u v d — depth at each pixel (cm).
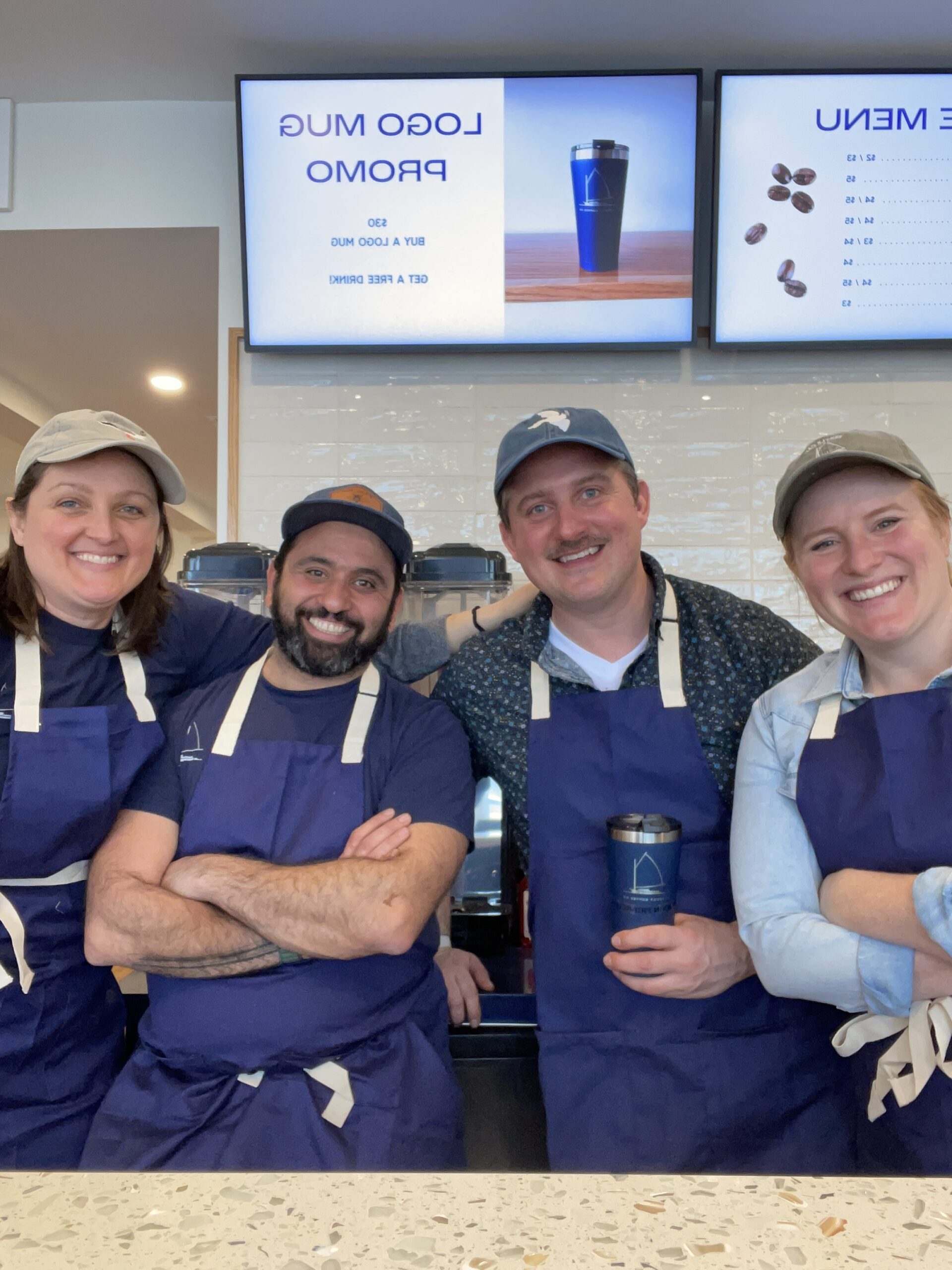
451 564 165
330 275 226
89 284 281
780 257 222
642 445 237
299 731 132
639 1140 116
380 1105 113
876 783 101
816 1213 42
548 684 131
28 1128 120
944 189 219
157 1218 42
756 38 214
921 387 233
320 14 206
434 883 119
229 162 242
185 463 525
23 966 117
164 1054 120
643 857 110
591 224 221
